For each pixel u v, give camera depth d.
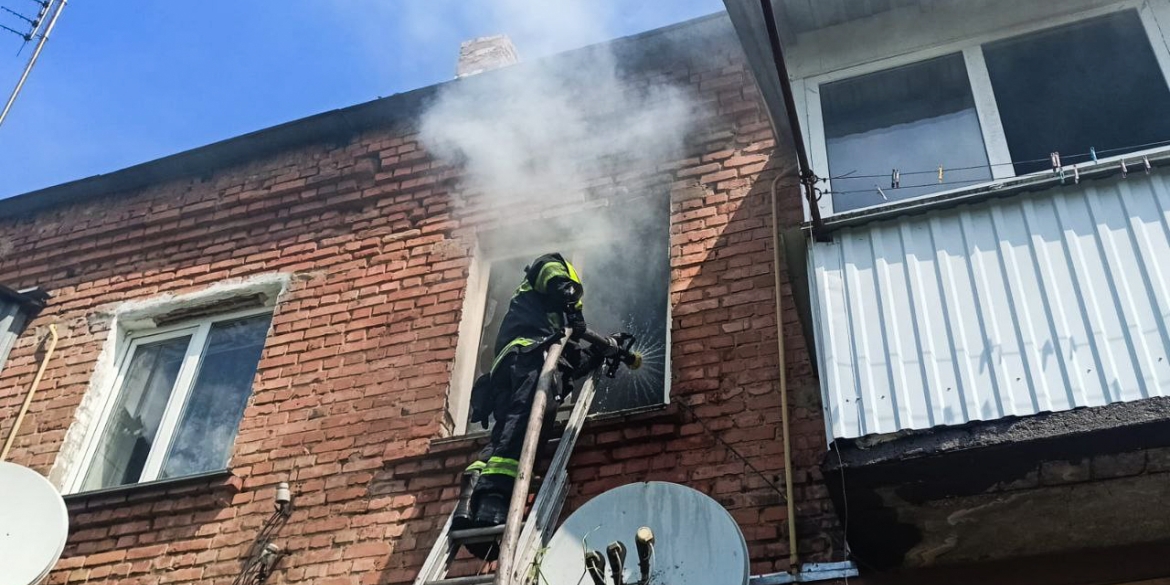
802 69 6.27
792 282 5.47
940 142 5.70
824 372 4.75
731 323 6.39
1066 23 5.84
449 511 6.13
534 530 4.87
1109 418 4.12
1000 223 4.86
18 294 8.52
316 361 7.30
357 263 7.84
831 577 5.04
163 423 7.68
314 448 6.77
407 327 7.26
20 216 9.38
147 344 8.30
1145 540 4.63
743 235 6.80
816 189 5.36
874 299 4.86
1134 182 4.75
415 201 8.06
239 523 6.53
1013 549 4.78
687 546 4.63
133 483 7.45
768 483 5.60
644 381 6.64
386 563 6.02
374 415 6.80
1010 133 5.54
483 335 7.34
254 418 7.11
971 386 4.43
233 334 8.09
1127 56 5.61
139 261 8.62
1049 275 4.61
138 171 9.03
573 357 5.57
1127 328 4.34
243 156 8.94
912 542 4.79
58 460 7.47
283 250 8.18
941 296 4.75
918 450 4.33
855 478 4.45
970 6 6.12
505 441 5.16
